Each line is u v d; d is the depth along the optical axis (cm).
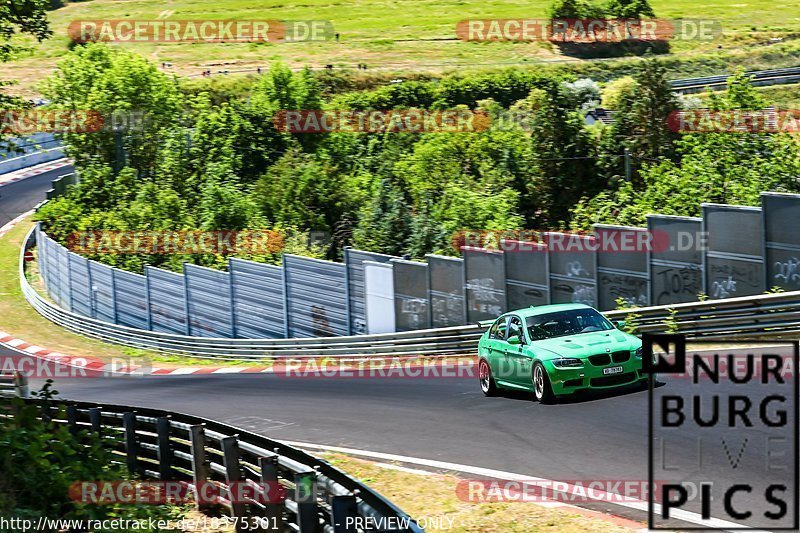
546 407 4978
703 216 6994
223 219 15162
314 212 15725
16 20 6366
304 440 5306
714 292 6969
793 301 5934
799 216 6350
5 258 18875
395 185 17025
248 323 11756
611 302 7725
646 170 11888
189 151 18712
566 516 3228
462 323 9088
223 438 3800
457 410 5444
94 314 14600
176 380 9488
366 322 10162
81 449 4238
